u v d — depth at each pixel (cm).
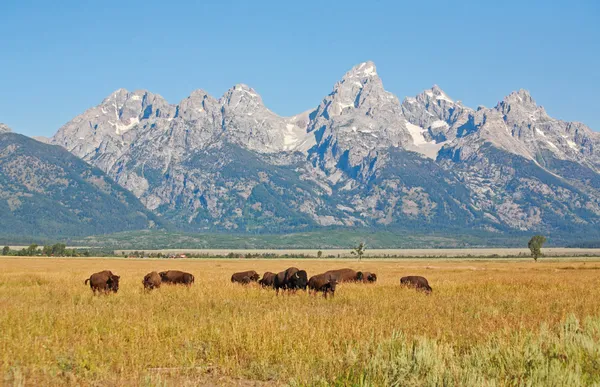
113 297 4950
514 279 8400
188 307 4172
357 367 2292
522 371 2209
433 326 3173
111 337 2770
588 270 13488
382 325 3095
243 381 2258
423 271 13325
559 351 2514
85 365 2355
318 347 2562
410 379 2112
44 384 2123
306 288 5619
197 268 15375
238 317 3400
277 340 2678
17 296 4928
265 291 5550
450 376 2086
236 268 15625
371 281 7069
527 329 3116
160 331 2964
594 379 2142
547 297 4981
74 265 16488
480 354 2417
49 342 2653
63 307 3956
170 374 2319
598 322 3098
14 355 2438
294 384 2084
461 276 9994
